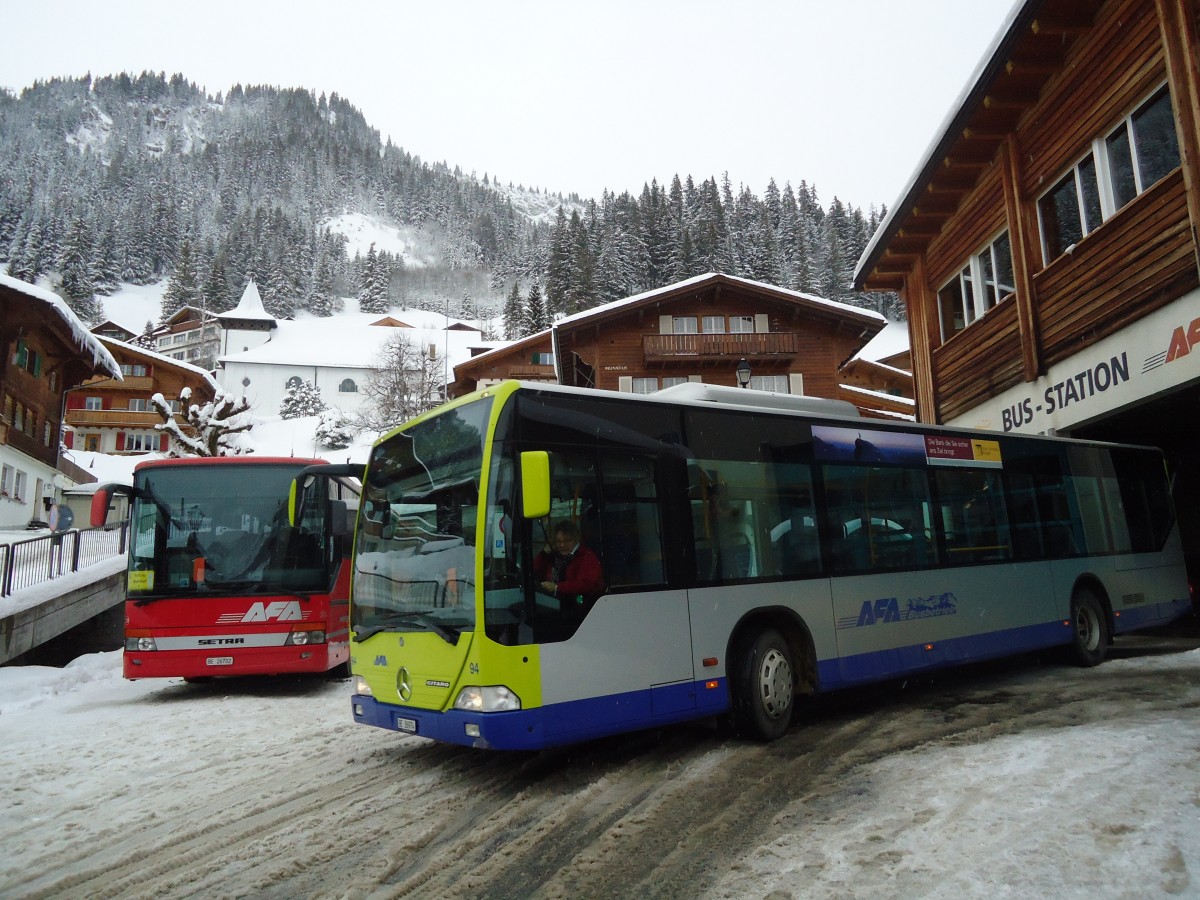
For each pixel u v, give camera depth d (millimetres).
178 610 10727
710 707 6570
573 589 5945
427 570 6191
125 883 4531
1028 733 6648
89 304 134500
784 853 4418
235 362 96312
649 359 35500
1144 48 10984
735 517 7137
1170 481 12633
